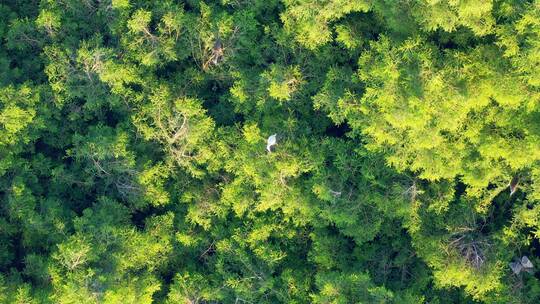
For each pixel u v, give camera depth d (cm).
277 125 3294
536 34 2636
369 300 2872
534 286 2978
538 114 2769
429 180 3133
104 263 3052
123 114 3562
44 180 3566
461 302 3166
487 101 2761
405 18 2870
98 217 3172
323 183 3055
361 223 3148
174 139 3259
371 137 3016
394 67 2731
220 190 3544
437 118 2709
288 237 3366
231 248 3312
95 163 3231
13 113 3080
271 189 3141
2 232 3250
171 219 3391
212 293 3234
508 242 2952
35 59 3553
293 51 3275
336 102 3038
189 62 3688
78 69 3412
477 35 2917
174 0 3703
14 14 3625
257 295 3238
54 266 2936
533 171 2745
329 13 2967
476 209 3003
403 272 3209
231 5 3566
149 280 3250
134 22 3225
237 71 3353
